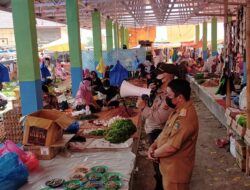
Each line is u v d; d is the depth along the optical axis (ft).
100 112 20.62
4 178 9.29
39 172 10.85
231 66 20.95
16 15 17.13
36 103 17.79
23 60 17.52
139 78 33.60
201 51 76.69
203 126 24.75
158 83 12.02
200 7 39.83
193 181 14.89
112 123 15.53
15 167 9.80
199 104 34.27
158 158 9.57
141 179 15.17
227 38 20.84
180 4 39.45
